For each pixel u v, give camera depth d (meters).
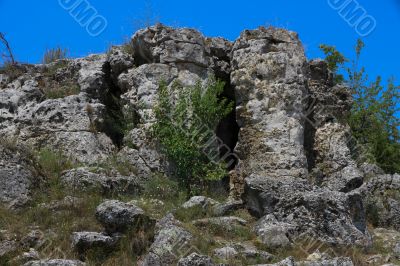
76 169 14.55
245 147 16.02
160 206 14.19
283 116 16.02
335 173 16.20
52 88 17.66
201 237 12.66
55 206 13.48
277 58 16.44
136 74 16.75
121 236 12.45
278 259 12.42
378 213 15.50
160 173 15.58
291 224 13.47
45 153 15.23
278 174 15.38
